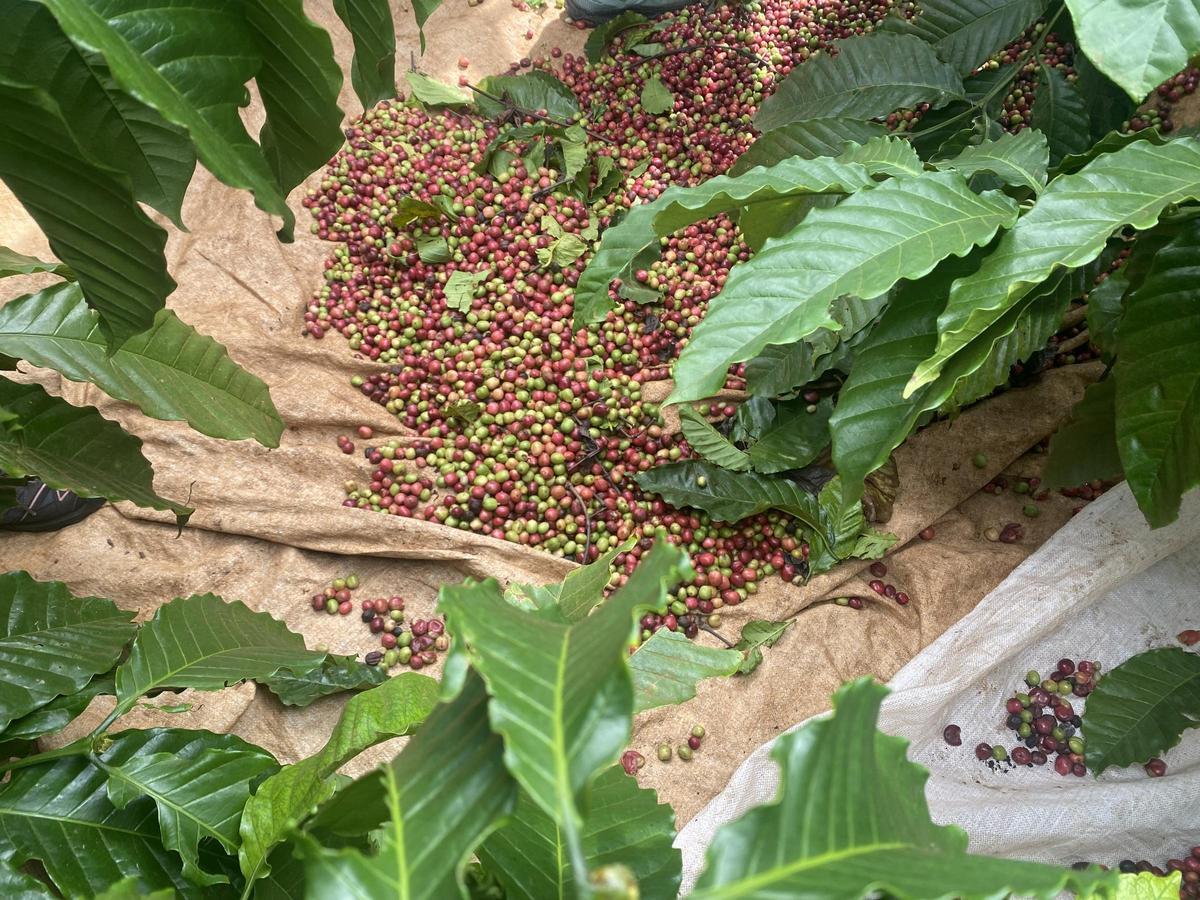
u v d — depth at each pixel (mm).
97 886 421
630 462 843
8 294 764
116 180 257
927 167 527
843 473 469
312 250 964
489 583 243
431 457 854
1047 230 430
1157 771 698
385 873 186
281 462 797
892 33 876
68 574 721
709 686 728
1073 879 153
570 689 181
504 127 1060
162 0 228
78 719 649
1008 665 750
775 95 876
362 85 361
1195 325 488
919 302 471
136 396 522
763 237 603
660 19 1139
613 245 589
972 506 795
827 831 166
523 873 311
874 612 763
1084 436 663
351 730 390
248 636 519
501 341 903
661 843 331
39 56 244
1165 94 930
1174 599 756
